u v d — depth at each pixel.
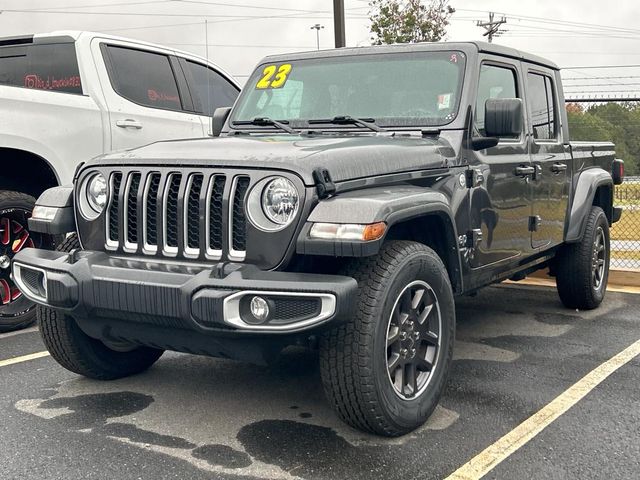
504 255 4.50
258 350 3.11
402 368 3.37
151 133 6.30
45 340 3.92
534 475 2.99
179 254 3.29
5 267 5.34
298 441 3.33
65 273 3.33
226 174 3.19
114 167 3.52
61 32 6.12
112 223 3.52
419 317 3.47
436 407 3.76
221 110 4.76
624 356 4.71
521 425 3.53
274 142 3.51
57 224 3.66
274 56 4.93
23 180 5.62
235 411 3.71
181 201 3.27
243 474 3.00
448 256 3.80
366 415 3.17
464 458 3.16
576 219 5.56
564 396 3.94
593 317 5.84
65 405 3.79
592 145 6.20
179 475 2.99
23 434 3.41
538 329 5.45
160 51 6.62
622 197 12.23
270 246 3.08
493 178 4.30
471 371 4.40
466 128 4.09
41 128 5.44
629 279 7.19
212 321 2.96
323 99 4.48
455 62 4.29
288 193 3.06
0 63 6.34
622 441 3.34
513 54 4.81
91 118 5.82
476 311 6.07
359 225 2.95
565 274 5.84
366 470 3.04
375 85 4.39
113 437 3.38
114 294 3.19
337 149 3.32
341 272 3.23
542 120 5.25
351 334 3.10
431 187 3.76
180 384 4.12
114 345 4.06
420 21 20.22
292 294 2.91
